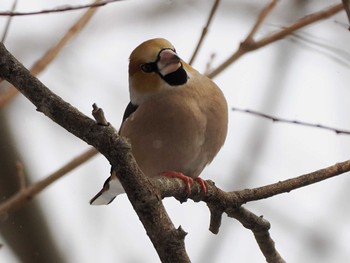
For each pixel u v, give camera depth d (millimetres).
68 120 5789
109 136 5809
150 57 9773
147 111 9680
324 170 7754
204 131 9656
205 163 10023
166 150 9727
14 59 5809
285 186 7777
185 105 9531
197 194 7625
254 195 7770
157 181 7270
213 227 8109
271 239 8148
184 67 9789
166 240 5777
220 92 9859
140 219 5914
